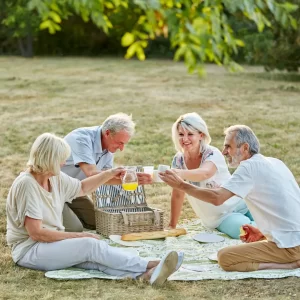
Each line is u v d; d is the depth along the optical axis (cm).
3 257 1072
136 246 1144
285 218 998
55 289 927
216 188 1088
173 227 1259
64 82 4100
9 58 6419
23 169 1892
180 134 1204
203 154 1210
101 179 1070
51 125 2586
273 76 4425
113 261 969
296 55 3906
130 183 1070
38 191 985
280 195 1000
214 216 1236
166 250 1124
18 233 1007
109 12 673
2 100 3300
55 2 730
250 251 995
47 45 7006
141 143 2220
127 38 662
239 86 3812
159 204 1509
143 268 968
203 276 974
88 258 978
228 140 1030
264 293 920
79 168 1216
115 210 1259
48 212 1004
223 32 633
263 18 649
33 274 984
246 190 997
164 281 943
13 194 987
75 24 6744
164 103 3127
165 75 4562
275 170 1013
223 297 896
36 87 3847
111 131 1198
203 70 620
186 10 607
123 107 3020
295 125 2508
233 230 1204
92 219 1276
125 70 5003
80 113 2872
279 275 974
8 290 923
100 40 6956
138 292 912
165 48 6594
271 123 2538
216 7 622
